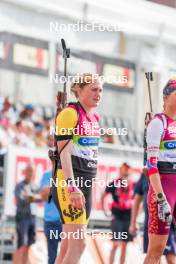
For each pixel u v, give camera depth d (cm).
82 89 1119
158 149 1126
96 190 2005
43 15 2409
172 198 1141
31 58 2430
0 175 1920
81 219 1081
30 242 1852
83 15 2370
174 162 1138
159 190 1101
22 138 2405
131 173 2084
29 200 1830
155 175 1109
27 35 2409
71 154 1103
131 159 2100
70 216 1084
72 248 1079
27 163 1894
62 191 1098
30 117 2559
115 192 1988
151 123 1135
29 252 1858
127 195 1998
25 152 1898
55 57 2420
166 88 1147
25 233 1839
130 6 2409
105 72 2480
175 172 1139
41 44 2430
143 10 2441
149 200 1139
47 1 2370
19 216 1834
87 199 1117
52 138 1319
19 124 2447
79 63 2366
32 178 1878
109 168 2041
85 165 1113
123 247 1977
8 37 2380
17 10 2380
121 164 2066
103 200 1997
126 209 1991
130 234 1888
